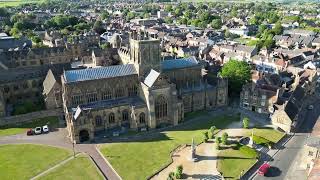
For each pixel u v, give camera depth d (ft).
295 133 422.82
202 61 620.49
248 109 495.82
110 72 441.68
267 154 371.15
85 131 399.44
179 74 499.10
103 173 330.54
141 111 426.10
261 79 532.32
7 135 414.41
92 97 432.66
